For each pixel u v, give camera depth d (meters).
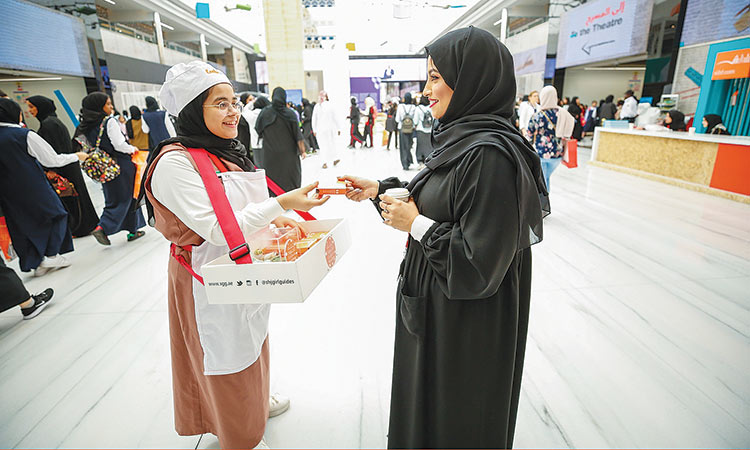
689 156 5.34
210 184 0.99
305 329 2.21
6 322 2.35
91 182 6.80
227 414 1.22
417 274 1.04
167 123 4.39
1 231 2.90
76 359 1.99
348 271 2.96
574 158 4.10
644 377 1.78
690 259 3.01
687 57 7.09
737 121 5.32
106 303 2.56
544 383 1.75
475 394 1.02
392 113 9.84
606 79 13.47
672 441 1.45
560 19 10.62
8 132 2.58
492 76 0.94
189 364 1.29
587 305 2.38
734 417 1.55
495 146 0.84
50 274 3.02
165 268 3.13
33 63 7.04
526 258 1.04
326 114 7.34
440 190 0.95
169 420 1.60
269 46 11.82
